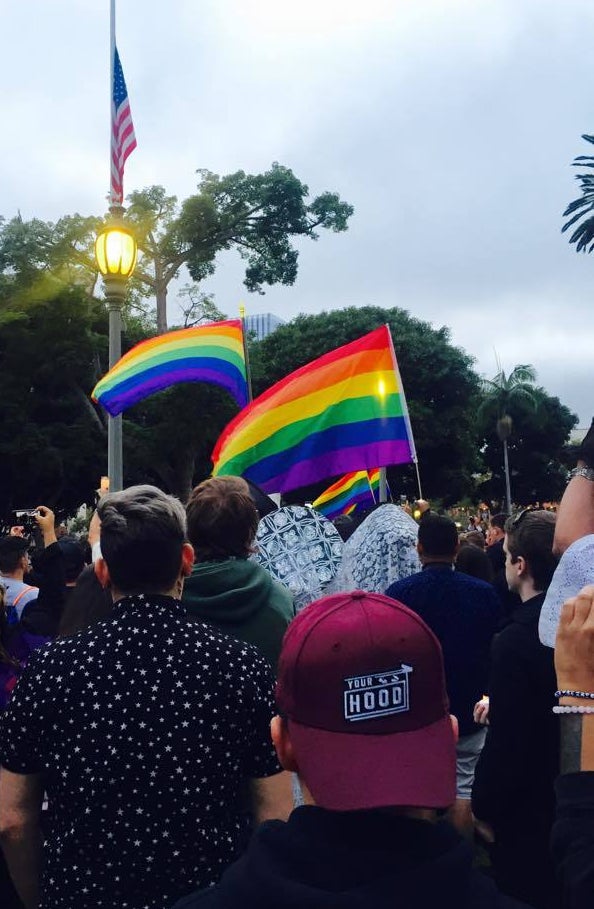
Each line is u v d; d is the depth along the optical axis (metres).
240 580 2.64
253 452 5.75
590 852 1.09
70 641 1.98
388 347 5.68
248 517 2.79
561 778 1.18
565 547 1.66
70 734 1.86
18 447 29.20
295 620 1.22
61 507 36.31
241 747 1.96
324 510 8.21
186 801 1.85
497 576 6.09
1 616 3.62
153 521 2.05
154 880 1.81
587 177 56.00
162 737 1.86
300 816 1.10
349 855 1.04
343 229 33.75
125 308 32.06
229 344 7.75
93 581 2.69
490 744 2.63
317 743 1.12
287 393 5.75
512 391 59.03
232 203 32.12
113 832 1.82
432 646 1.17
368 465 5.56
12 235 29.92
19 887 2.01
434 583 3.81
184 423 29.73
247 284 34.88
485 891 1.06
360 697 1.12
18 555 5.26
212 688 1.93
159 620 2.00
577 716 1.18
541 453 65.31
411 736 1.12
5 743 1.92
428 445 41.78
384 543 4.11
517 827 2.62
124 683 1.89
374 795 1.07
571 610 1.22
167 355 7.75
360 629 1.15
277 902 1.00
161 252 31.31
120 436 8.08
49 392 31.45
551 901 2.57
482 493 67.25
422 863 1.03
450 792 1.11
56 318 28.94
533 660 2.60
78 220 28.86
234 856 1.92
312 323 41.19
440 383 41.81
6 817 1.93
